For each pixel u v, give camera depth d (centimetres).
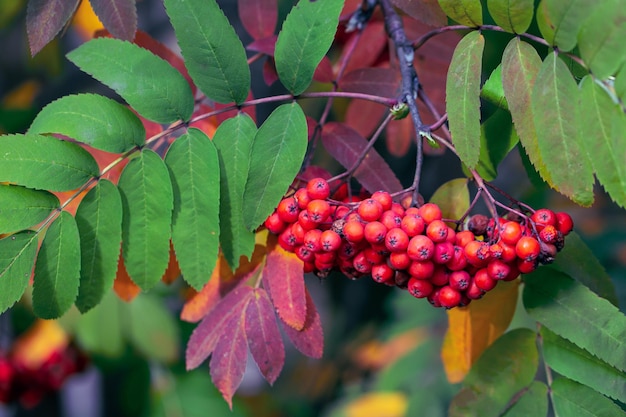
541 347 52
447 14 49
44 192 49
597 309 50
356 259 49
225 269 53
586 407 51
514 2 47
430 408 79
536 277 51
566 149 46
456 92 48
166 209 49
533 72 47
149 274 50
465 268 48
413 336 87
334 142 55
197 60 49
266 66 58
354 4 58
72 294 49
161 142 54
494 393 52
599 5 45
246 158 50
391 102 51
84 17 70
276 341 52
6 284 48
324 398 107
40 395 82
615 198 45
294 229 49
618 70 45
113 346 72
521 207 49
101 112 49
